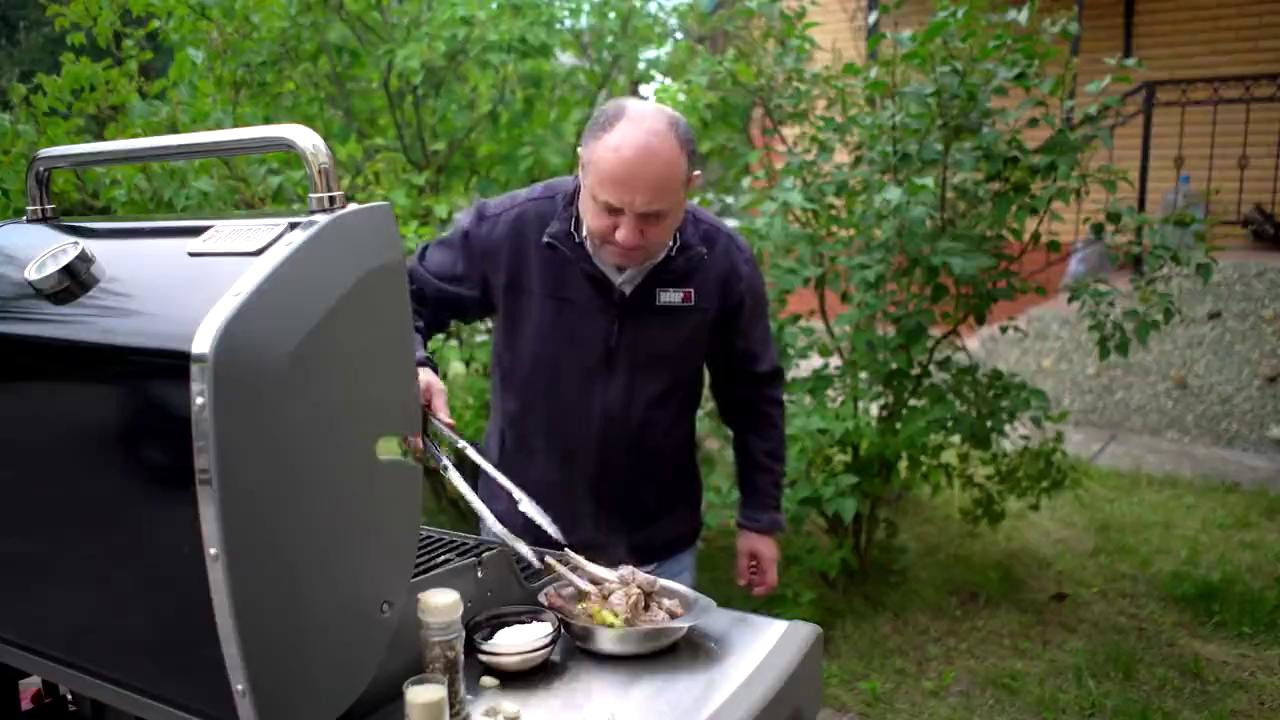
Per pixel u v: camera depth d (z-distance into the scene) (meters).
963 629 3.58
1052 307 6.68
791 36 3.71
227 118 3.27
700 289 1.95
